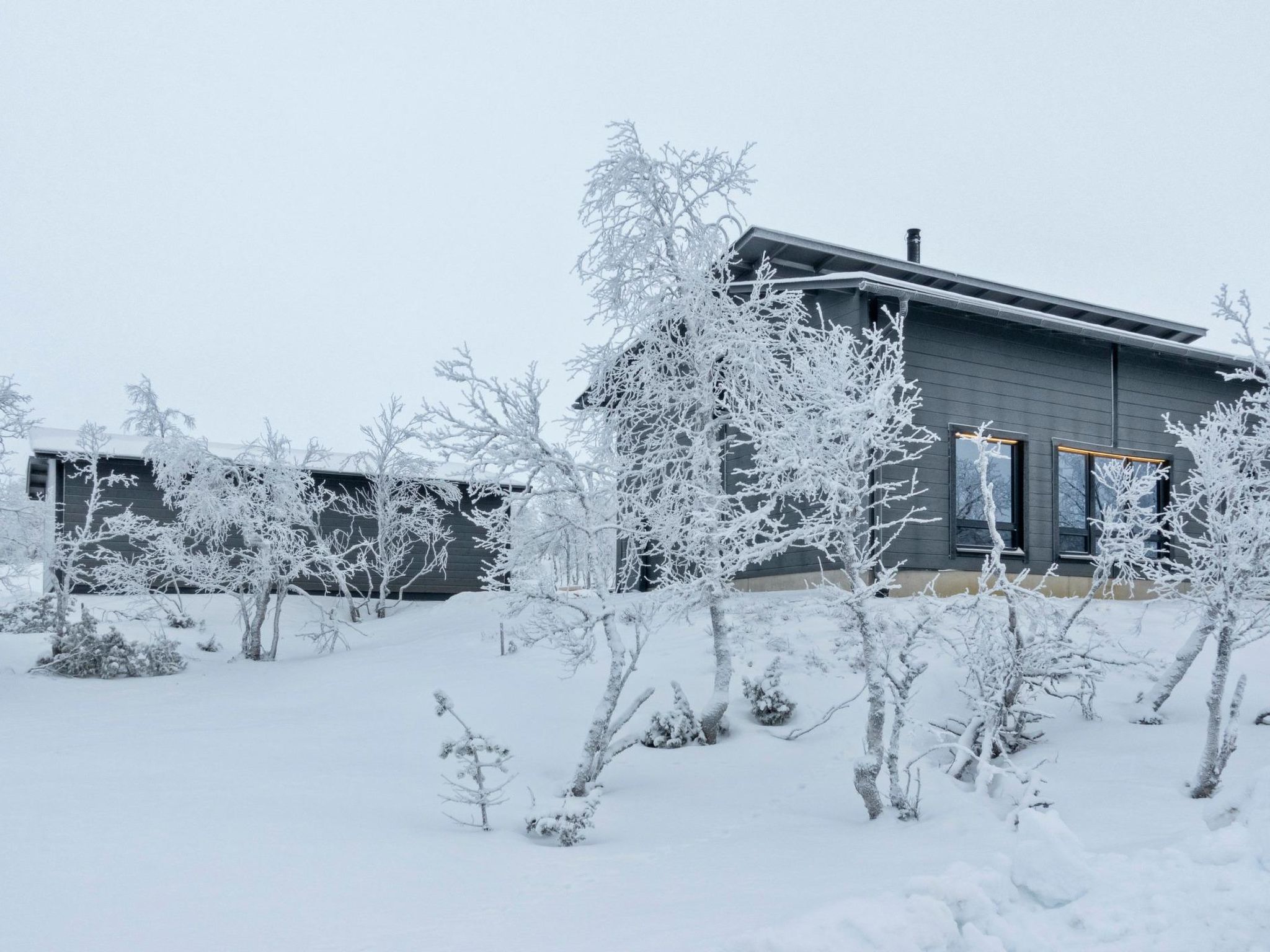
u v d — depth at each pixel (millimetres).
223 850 6004
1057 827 4414
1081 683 10156
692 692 11961
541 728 11125
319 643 21766
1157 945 3707
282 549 20281
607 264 11945
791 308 11875
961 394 16984
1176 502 9977
